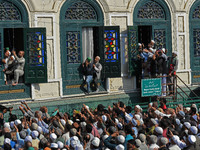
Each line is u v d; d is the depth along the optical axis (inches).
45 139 342.0
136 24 623.8
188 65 667.4
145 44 693.3
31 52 546.0
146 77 612.4
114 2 605.6
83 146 354.9
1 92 535.5
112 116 438.6
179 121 410.6
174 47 654.5
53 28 565.9
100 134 386.9
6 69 537.3
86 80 585.6
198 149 347.3
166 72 610.2
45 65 551.8
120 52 607.5
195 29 671.8
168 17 646.5
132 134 358.6
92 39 602.5
